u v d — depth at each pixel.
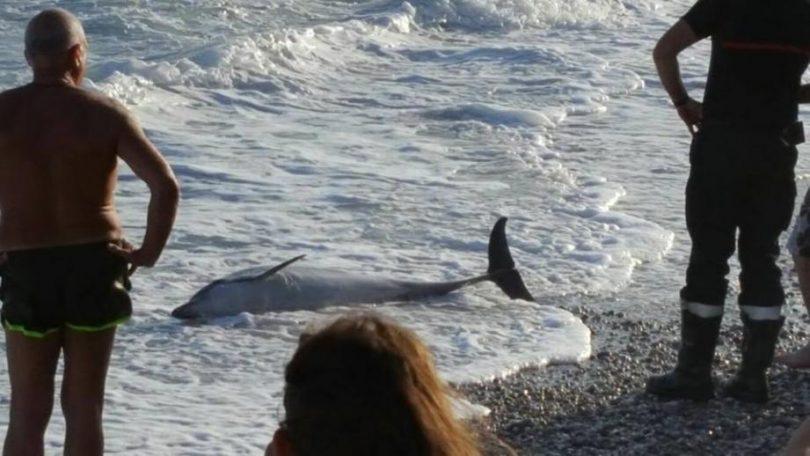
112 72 61.56
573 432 24.81
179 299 32.69
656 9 88.62
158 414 25.19
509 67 68.75
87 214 19.16
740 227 25.66
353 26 75.38
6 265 19.25
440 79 66.00
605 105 60.59
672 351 30.20
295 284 32.25
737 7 24.09
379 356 9.59
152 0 85.38
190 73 62.41
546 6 84.06
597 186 45.28
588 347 29.83
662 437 24.62
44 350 19.41
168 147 49.97
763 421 25.34
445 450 9.55
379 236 38.91
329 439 9.46
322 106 59.62
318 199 42.78
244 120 56.34
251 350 29.22
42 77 19.34
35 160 18.97
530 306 32.88
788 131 24.69
